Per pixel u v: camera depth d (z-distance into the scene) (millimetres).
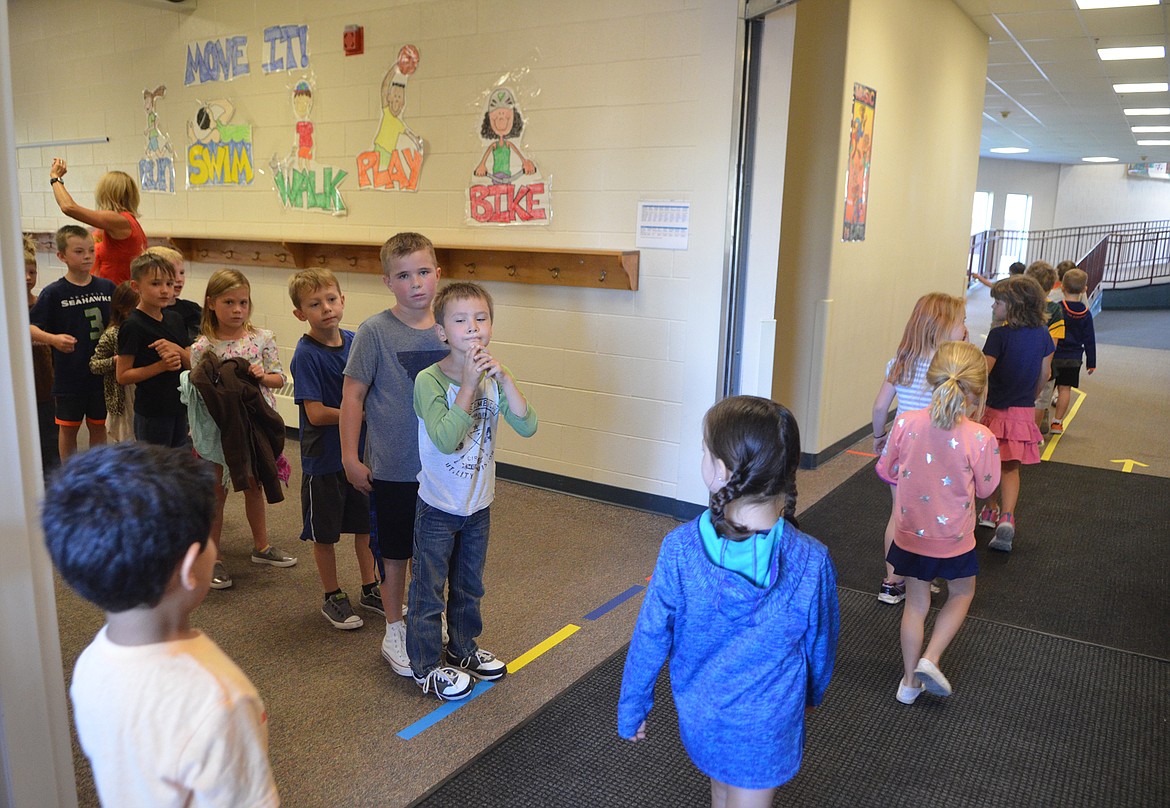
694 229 3961
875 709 2570
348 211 5148
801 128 4930
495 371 2234
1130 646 3004
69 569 960
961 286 7957
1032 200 21547
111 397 3959
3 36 1460
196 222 5945
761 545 1467
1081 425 6645
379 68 4840
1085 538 4086
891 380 3270
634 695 1590
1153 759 2340
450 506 2395
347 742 2334
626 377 4297
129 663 998
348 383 2521
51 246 6891
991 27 7117
